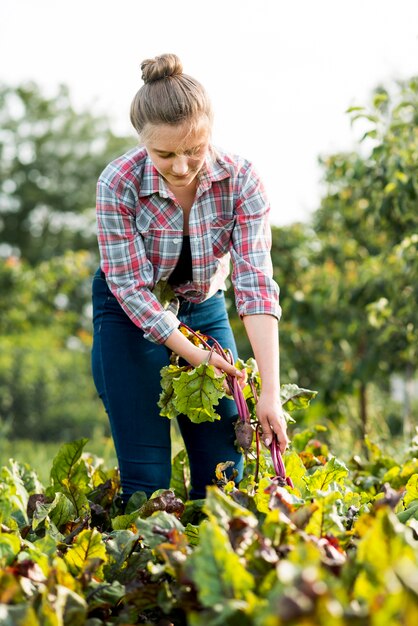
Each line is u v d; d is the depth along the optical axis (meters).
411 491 2.33
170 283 2.62
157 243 2.51
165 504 2.16
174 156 2.21
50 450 8.27
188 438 2.61
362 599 1.33
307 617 1.05
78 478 2.76
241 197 2.50
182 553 1.69
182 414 2.60
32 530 2.21
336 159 5.48
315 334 6.50
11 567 1.65
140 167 2.47
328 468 2.38
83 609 1.54
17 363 12.35
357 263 6.58
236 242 2.52
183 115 2.15
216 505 1.63
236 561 1.39
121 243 2.48
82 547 1.83
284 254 6.70
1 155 34.31
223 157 2.49
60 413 12.23
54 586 1.54
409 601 1.15
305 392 2.58
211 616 1.33
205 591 1.38
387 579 1.23
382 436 5.57
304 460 2.93
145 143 2.22
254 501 1.88
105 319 2.61
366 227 6.27
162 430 2.58
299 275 6.68
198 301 2.64
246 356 6.77
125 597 1.67
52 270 11.03
